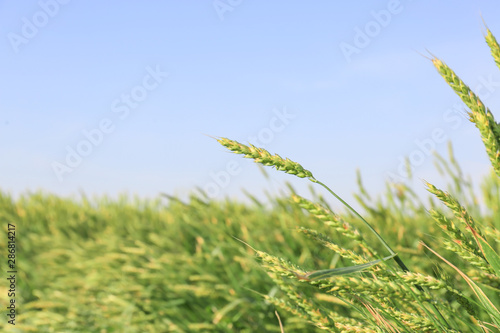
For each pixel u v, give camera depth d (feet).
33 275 14.39
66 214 18.66
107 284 12.70
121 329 10.69
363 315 4.17
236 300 9.52
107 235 15.31
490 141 2.98
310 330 8.46
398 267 3.49
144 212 17.29
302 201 3.34
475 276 3.02
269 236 10.94
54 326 11.41
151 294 11.39
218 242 11.85
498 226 7.15
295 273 3.18
